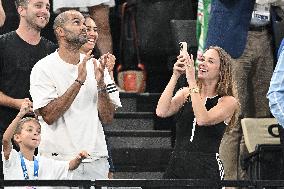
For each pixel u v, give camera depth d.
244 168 24.17
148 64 30.33
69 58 20.45
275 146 23.64
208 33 25.39
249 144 24.61
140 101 28.45
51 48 22.44
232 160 25.03
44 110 20.06
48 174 19.80
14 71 22.00
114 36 31.14
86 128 20.25
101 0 27.45
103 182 15.17
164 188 17.31
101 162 20.38
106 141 22.88
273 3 25.98
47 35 29.62
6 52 22.00
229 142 25.06
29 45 22.19
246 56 25.98
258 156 23.64
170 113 20.56
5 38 22.11
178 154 20.00
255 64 26.12
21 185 15.02
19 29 22.23
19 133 19.86
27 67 22.06
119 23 31.14
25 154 19.84
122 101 28.30
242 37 25.28
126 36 30.42
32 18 22.02
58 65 20.34
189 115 20.09
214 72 20.42
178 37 28.17
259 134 24.72
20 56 22.06
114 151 26.41
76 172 20.03
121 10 30.75
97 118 20.50
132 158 26.42
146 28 30.03
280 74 17.58
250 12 25.31
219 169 19.81
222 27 25.23
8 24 29.34
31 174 19.70
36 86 20.22
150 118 27.75
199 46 26.53
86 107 20.38
